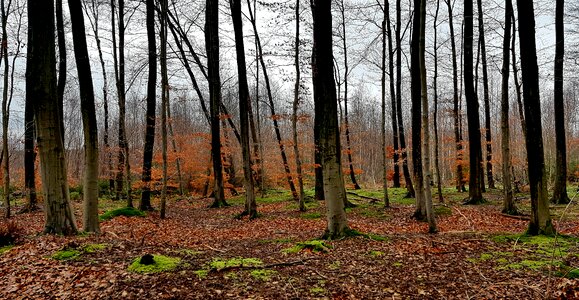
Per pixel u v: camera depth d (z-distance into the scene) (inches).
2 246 294.4
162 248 305.4
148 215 574.2
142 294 205.5
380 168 1797.5
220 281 227.0
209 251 313.0
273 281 231.0
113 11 658.2
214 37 683.4
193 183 1045.2
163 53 547.2
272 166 959.0
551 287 211.8
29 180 630.5
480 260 272.5
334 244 321.7
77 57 362.6
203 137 858.1
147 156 649.0
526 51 327.3
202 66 744.3
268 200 823.1
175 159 828.0
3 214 603.2
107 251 278.8
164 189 563.8
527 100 333.1
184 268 246.8
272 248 332.8
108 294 205.2
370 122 1990.7
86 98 365.7
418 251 301.1
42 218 543.8
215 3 677.9
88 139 367.9
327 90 335.3
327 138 341.4
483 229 427.8
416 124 501.0
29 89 620.1
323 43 328.8
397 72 835.4
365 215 568.1
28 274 232.4
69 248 279.3
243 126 567.8
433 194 831.7
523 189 890.1
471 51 644.7
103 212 641.0
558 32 590.6
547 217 333.4
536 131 331.6
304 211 618.2
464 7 644.1
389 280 236.8
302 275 243.6
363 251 300.5
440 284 229.1
